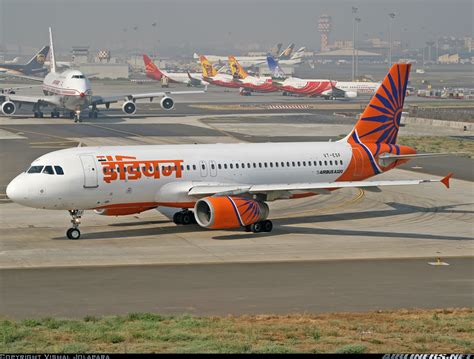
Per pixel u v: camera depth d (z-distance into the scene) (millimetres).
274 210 172875
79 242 139125
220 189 146625
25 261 124188
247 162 156500
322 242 140250
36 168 139750
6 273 116438
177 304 99688
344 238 143875
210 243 138750
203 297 103250
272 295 104375
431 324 87375
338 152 166500
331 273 117312
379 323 88188
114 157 144000
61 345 76562
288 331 82938
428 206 177375
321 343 77562
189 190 147750
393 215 167000
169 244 137750
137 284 110188
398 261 125625
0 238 142375
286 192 149500
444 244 138625
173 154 150250
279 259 126750
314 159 163625
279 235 146375
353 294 104938
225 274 116375
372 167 169875
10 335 80062
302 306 98562
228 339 78938
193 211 155875
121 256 128250
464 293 105750
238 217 142125
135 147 150625
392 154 171625
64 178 138250
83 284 110000
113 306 98562
